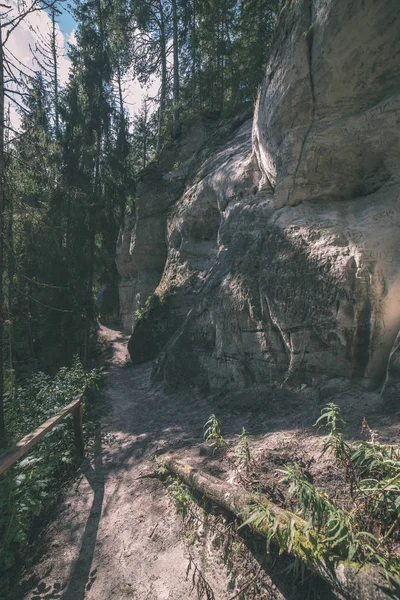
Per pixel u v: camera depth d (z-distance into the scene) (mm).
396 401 4047
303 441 4047
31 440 4082
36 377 9086
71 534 4129
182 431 5930
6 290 12281
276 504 3160
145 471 4969
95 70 14641
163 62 22266
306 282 5457
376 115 5258
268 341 6145
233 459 4215
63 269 13117
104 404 8477
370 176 5699
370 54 5102
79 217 13523
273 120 6527
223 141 14977
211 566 3156
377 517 2479
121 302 19594
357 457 2791
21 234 12938
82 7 15336
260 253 6785
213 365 7504
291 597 2615
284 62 6074
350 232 5301
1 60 6070
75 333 13461
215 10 20906
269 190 7824
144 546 3666
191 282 11289
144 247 15852
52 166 8812
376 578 1941
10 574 3750
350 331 4816
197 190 11836
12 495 4312
